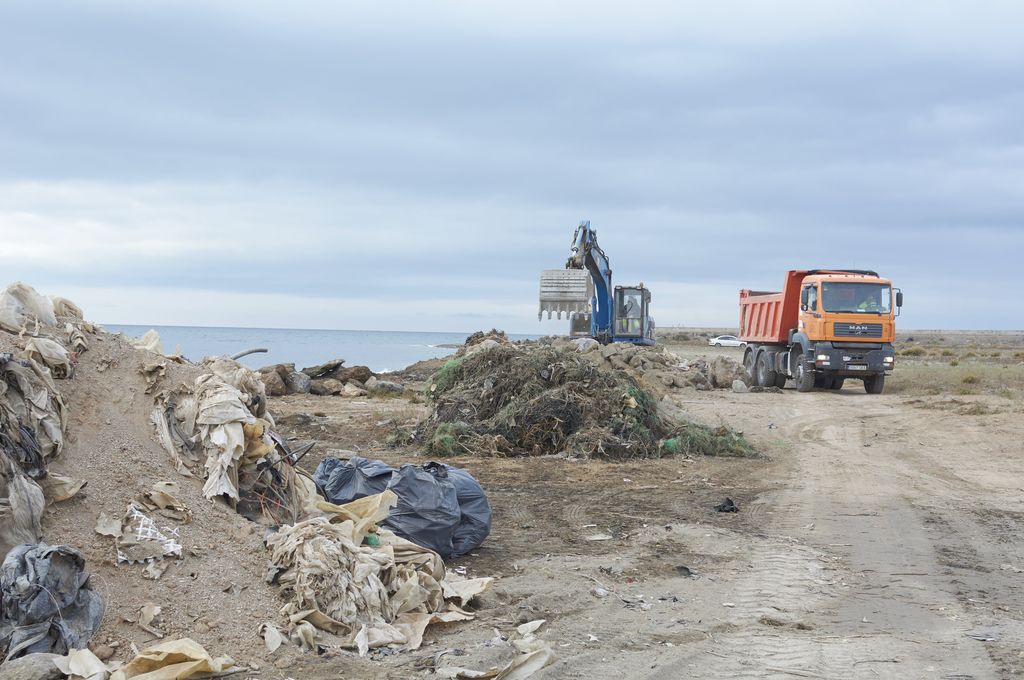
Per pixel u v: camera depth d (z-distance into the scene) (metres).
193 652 5.21
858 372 29.91
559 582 7.88
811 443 18.61
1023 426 20.70
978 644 6.45
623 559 8.88
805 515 11.32
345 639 5.96
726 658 6.02
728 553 9.26
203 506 6.58
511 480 13.66
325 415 21.47
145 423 6.97
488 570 8.38
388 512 8.16
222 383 7.41
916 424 21.67
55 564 5.26
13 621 5.08
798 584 8.08
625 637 6.43
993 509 11.80
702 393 29.86
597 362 19.31
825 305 29.94
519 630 6.48
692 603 7.40
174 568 5.97
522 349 18.47
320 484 8.90
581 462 15.34
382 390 28.14
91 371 7.10
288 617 5.93
